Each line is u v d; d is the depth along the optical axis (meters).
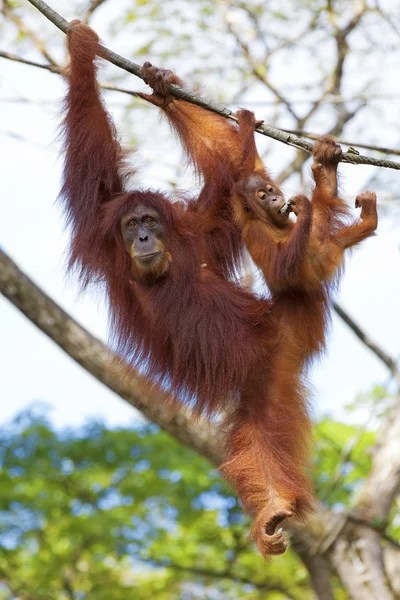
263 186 11.52
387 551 20.53
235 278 12.44
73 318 17.81
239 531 24.78
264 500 11.48
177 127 12.62
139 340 12.03
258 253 11.41
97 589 25.17
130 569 27.33
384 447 19.50
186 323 11.72
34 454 26.14
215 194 12.27
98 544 25.03
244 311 11.88
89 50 12.47
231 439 11.93
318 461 23.47
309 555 18.97
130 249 11.68
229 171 12.23
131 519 25.02
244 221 11.57
